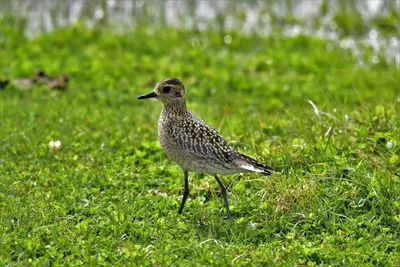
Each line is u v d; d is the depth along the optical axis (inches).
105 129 621.3
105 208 470.9
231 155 457.7
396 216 449.1
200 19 959.6
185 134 463.8
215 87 764.6
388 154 509.0
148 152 564.4
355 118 577.0
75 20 943.7
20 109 673.0
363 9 986.1
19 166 545.6
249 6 1003.3
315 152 516.7
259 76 805.2
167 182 517.7
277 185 482.6
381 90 755.4
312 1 1012.5
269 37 902.4
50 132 608.1
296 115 618.5
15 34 874.8
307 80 786.2
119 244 427.8
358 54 871.7
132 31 904.3
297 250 422.3
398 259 415.8
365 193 468.4
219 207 474.3
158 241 430.9
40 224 444.5
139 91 745.6
